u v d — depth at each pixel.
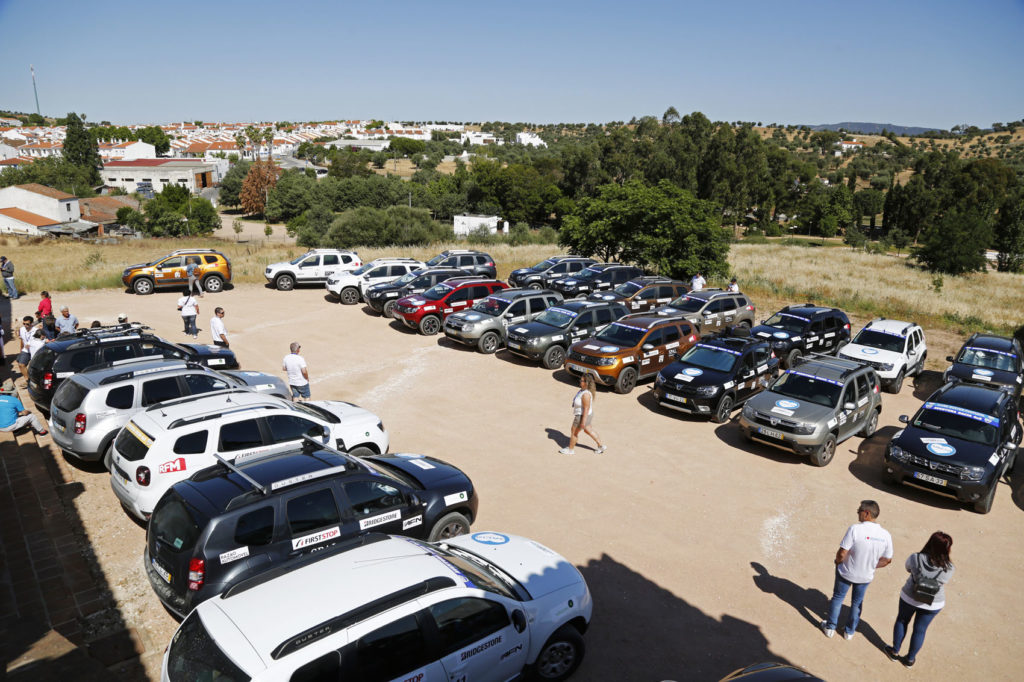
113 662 5.51
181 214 85.94
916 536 8.83
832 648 6.41
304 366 12.13
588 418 10.86
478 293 20.50
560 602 5.53
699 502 9.48
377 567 4.91
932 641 6.63
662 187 30.09
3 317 20.31
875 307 28.02
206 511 5.73
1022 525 9.30
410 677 4.36
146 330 18.16
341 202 105.19
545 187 111.12
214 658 4.01
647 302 21.38
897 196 104.75
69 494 8.68
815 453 10.84
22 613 5.91
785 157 134.38
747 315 20.16
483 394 14.36
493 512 8.87
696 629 6.57
